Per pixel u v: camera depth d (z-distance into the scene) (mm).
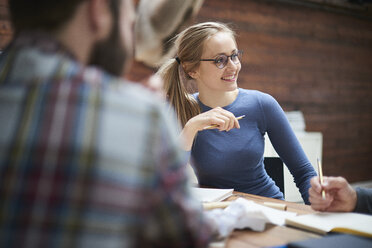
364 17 5582
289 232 842
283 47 4711
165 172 429
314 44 5047
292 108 4855
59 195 361
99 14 454
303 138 4262
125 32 483
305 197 1560
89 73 429
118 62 486
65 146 374
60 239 354
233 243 761
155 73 1837
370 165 5871
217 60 1686
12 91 415
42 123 385
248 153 1698
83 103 395
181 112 1795
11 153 378
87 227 357
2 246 356
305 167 1675
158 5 554
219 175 1713
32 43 451
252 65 4426
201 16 3910
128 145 390
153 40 548
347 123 5516
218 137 1730
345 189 987
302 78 4941
